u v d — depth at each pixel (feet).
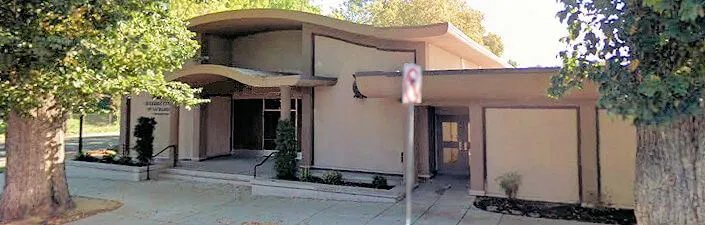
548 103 34.04
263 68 53.83
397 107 42.47
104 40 25.44
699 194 15.72
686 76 14.46
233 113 61.52
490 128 36.19
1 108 25.93
